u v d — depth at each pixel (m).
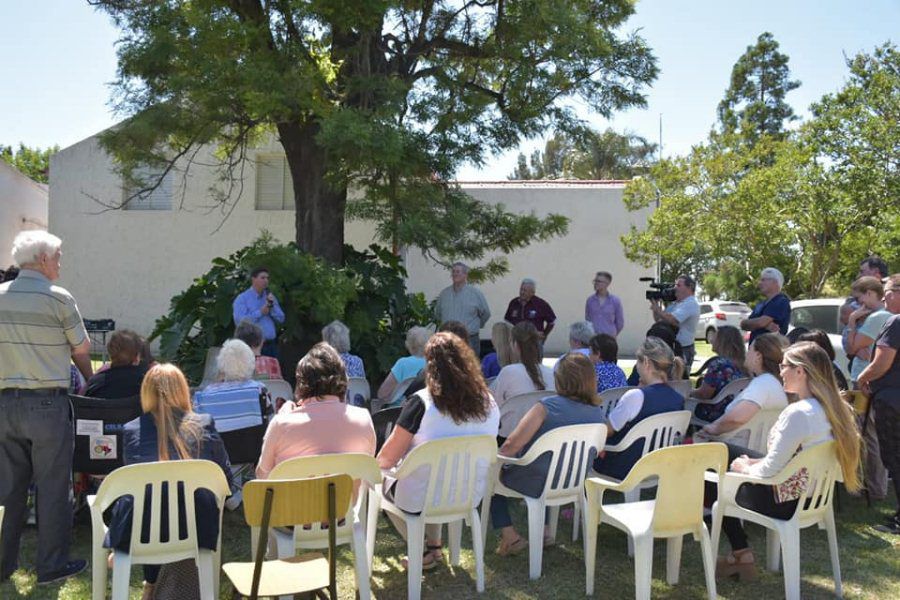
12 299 3.84
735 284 24.72
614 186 18.00
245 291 7.83
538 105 9.02
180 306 8.77
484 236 9.80
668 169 19.38
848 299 6.18
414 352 5.92
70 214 16.41
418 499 3.71
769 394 4.50
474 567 4.28
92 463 4.34
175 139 9.68
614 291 17.53
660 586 4.02
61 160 16.34
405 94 8.61
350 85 8.63
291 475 3.25
